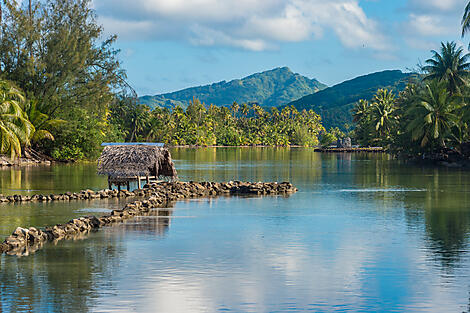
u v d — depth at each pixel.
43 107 56.41
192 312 10.01
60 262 13.41
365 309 10.22
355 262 13.63
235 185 31.55
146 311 10.01
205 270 12.81
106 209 22.86
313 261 13.74
